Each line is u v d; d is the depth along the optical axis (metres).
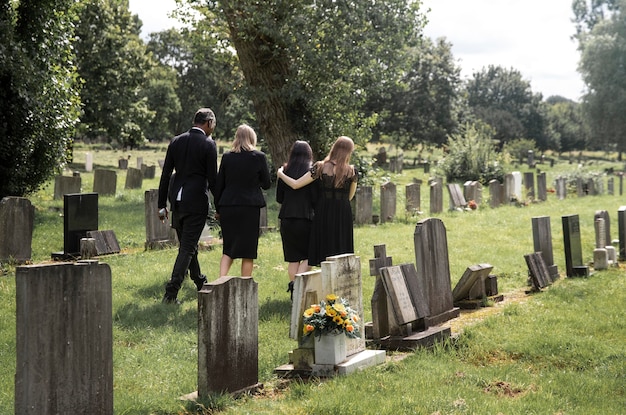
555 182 38.44
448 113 73.44
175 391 6.73
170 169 10.30
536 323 9.62
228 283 6.60
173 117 98.62
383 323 8.65
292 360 7.45
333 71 27.70
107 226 18.75
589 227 21.77
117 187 30.30
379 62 28.50
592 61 76.88
